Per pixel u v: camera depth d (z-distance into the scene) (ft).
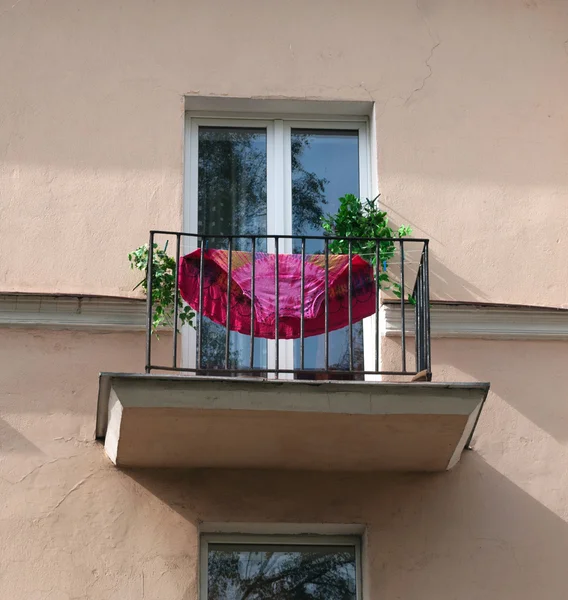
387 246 28.27
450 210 29.25
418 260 28.78
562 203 29.53
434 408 24.62
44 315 27.32
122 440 25.30
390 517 26.43
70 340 27.30
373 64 30.25
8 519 25.77
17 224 28.25
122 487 26.20
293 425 24.85
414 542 26.30
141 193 28.76
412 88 30.12
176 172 28.99
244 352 28.50
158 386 24.22
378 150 29.55
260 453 25.88
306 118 30.35
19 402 26.76
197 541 25.91
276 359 24.63
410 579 26.02
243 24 30.30
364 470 26.73
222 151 30.14
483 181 29.53
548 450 27.35
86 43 29.81
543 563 26.35
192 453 25.82
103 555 25.64
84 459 26.40
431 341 27.99
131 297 27.68
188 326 28.30
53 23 29.91
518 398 27.73
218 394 24.30
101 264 28.09
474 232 29.12
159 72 29.73
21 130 28.99
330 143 30.45
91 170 28.81
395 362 27.86
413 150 29.63
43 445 26.45
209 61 29.91
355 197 29.01
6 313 27.27
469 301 28.55
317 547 26.94
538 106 30.27
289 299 25.76
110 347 27.35
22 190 28.53
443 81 30.25
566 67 30.68
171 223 28.60
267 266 25.90
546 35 30.91
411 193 29.30
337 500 26.45
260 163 30.14
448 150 29.68
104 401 25.27
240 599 26.45
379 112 29.89
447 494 26.76
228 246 26.94
